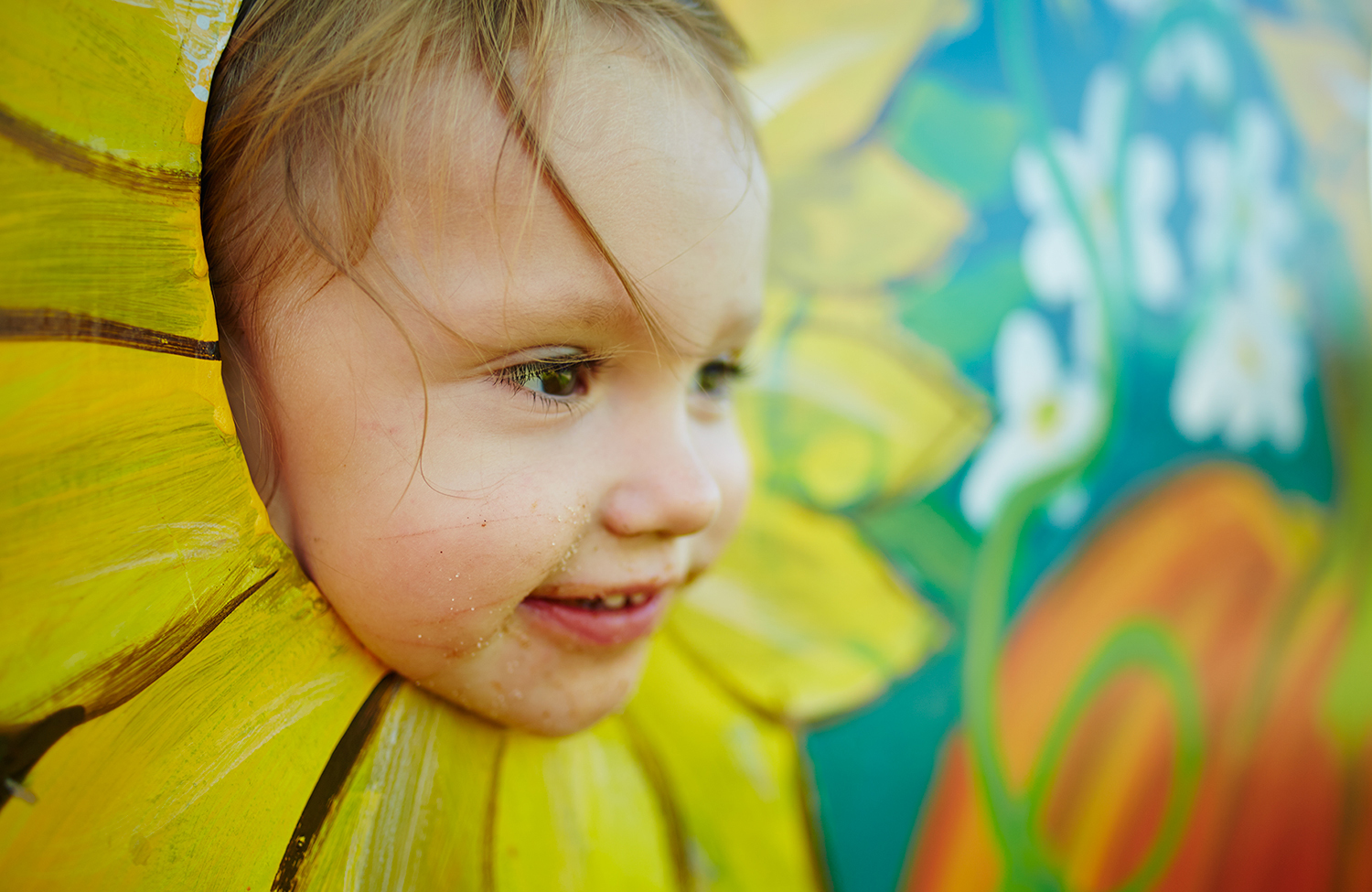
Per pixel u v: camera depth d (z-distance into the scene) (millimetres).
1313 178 993
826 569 697
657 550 413
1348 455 974
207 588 337
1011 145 818
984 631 755
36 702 290
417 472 360
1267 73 981
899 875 674
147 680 318
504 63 360
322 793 372
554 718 422
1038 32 849
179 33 337
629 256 372
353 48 359
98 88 314
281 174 362
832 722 667
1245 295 932
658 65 391
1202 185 917
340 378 358
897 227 761
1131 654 821
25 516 291
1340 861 898
